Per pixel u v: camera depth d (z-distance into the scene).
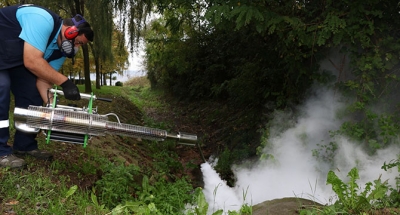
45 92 3.99
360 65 5.16
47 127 3.36
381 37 5.28
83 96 3.61
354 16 5.02
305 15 5.72
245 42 10.11
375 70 5.32
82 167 4.40
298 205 3.63
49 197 3.32
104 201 3.83
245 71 10.09
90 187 4.07
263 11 5.06
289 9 5.63
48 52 3.78
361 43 5.10
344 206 3.17
